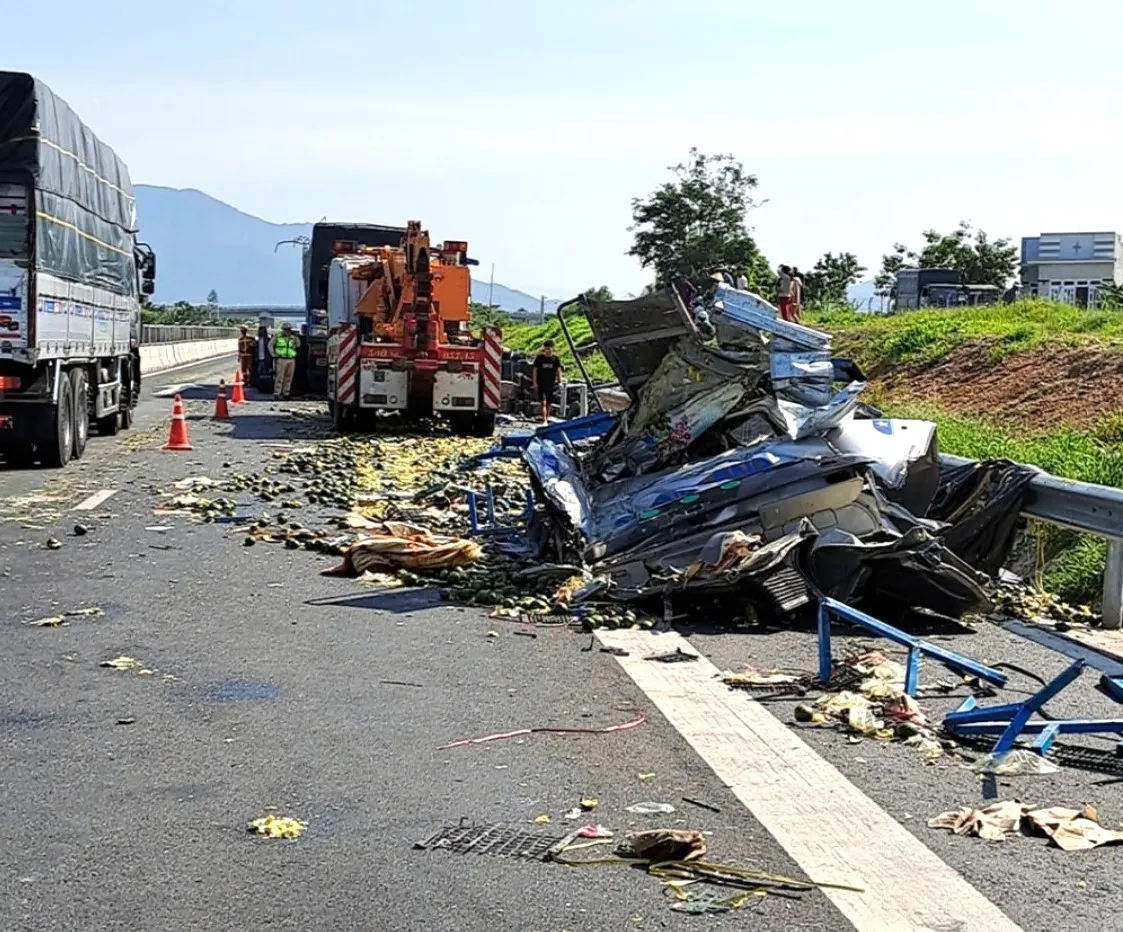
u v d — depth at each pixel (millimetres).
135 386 28016
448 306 28234
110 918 4809
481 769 6496
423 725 7223
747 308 12219
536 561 11969
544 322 63938
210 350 83625
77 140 20359
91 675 8180
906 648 8977
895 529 10484
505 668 8477
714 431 12336
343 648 8953
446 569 11641
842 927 4766
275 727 7152
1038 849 5535
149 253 28672
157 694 7777
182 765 6508
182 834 5621
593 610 9938
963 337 26859
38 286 18062
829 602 8438
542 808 5973
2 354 18016
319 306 38594
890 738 7047
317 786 6230
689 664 8617
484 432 27781
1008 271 56531
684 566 10375
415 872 5242
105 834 5613
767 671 8453
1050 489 10898
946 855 5453
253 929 4730
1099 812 5980
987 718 6988
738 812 5934
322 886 5102
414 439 26094
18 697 7676
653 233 49500
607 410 16703
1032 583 11805
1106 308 32906
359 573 11602
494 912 4883
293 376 39062
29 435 19516
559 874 5234
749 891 5082
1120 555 10031
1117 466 13867
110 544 13016
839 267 58375
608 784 6293
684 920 4824
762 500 10422
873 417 12766
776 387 12164
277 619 9844
